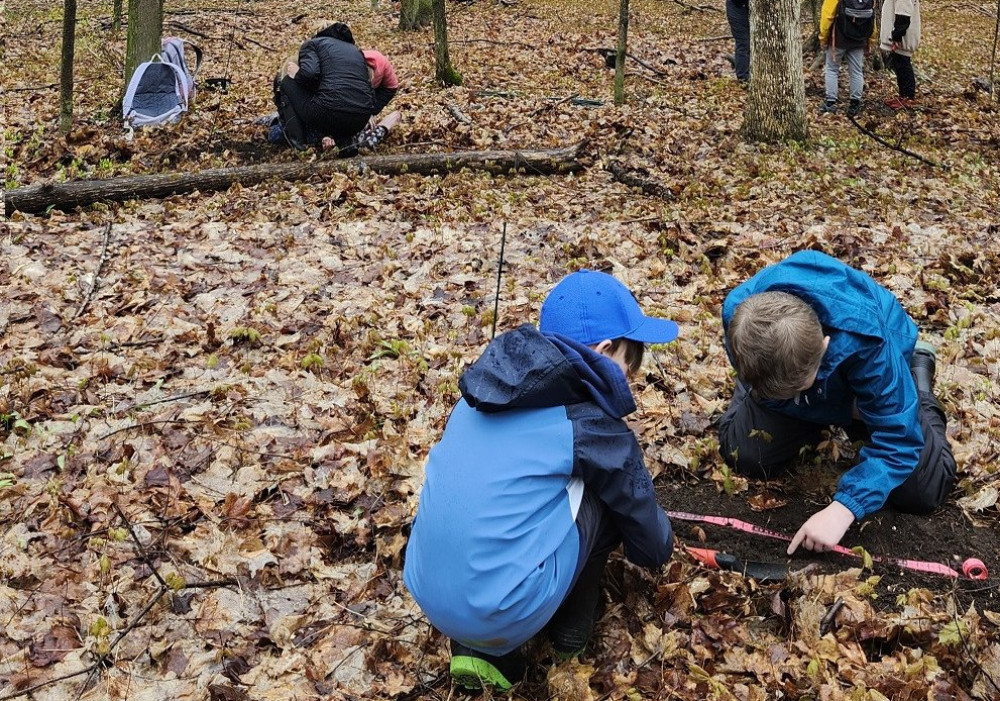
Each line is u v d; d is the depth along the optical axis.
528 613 2.35
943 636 2.61
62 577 3.07
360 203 6.82
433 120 9.50
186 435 3.90
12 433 3.91
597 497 2.50
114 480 3.59
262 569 3.12
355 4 19.98
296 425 4.00
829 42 10.30
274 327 4.87
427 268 5.59
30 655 2.76
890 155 8.62
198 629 2.87
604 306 2.60
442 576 2.36
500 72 12.82
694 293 5.20
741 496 3.40
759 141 8.98
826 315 2.82
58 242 6.10
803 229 6.25
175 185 7.11
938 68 13.56
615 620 2.84
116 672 2.72
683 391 4.13
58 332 4.83
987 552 3.05
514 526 2.32
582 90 11.62
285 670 2.72
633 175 7.59
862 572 2.97
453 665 2.49
